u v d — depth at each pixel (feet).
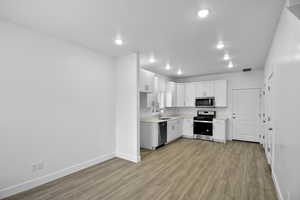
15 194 7.07
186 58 12.50
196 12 6.16
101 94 11.21
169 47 10.08
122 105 11.96
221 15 6.33
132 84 11.38
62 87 8.91
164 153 13.24
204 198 6.97
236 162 11.18
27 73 7.52
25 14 6.36
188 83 19.94
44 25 7.30
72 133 9.39
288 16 5.36
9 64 6.96
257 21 6.79
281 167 6.59
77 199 6.86
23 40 7.39
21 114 7.30
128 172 9.53
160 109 19.06
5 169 6.82
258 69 16.29
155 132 14.42
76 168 9.55
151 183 8.25
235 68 15.90
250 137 17.01
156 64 14.42
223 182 8.37
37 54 7.87
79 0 5.44
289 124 5.42
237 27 7.35
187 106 19.99
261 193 7.36
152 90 15.19
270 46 9.62
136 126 11.18
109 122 11.80
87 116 10.25
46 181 8.14
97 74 10.93
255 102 16.75
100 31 7.91
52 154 8.43
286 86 5.82
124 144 11.84
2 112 6.75
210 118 18.07
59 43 8.79
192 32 7.95
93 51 10.70
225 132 16.96
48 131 8.27
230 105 18.04
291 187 5.18
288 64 5.52
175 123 17.92
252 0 5.37
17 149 7.16
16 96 7.15
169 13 6.24
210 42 9.20
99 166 10.40
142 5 5.73
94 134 10.68
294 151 4.87
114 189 7.66
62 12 6.22
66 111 9.09
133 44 9.61
